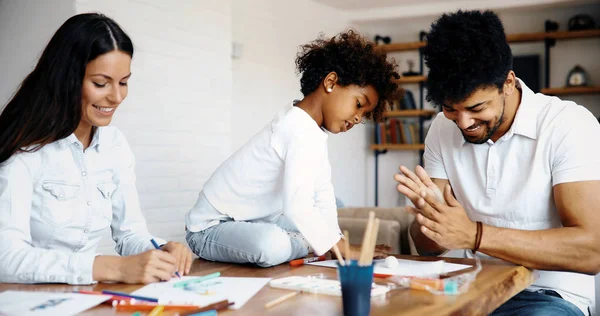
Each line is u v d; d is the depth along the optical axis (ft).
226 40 14.93
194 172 14.14
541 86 21.90
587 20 20.40
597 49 20.97
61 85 4.72
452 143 6.48
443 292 4.04
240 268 5.41
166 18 13.33
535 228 5.97
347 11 23.07
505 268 5.07
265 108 19.15
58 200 4.93
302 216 5.51
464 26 5.12
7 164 4.67
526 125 5.83
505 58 5.17
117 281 4.32
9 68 12.14
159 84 13.21
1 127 4.76
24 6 12.00
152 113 13.08
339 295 3.95
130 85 12.57
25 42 11.95
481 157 6.20
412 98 23.63
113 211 5.70
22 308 3.45
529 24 21.89
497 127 5.56
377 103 6.59
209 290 4.04
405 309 3.58
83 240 5.13
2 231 4.46
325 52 6.34
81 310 3.44
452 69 5.13
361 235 11.98
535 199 5.87
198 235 6.20
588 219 5.29
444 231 5.06
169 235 13.58
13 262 4.32
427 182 5.40
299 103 6.63
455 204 5.16
